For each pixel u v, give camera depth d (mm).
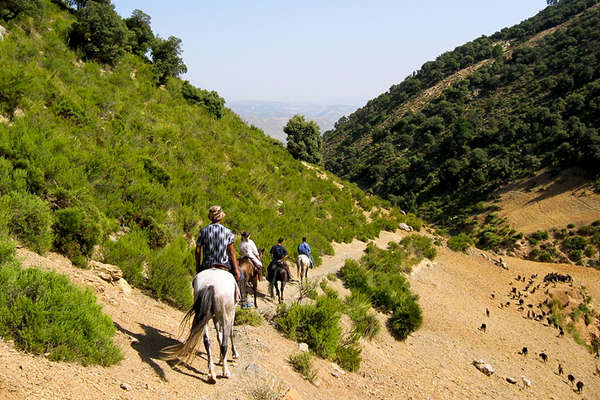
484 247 80938
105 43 26922
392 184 125188
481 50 196125
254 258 11141
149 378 5391
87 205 10586
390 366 12586
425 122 150500
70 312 5426
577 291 34125
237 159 28312
